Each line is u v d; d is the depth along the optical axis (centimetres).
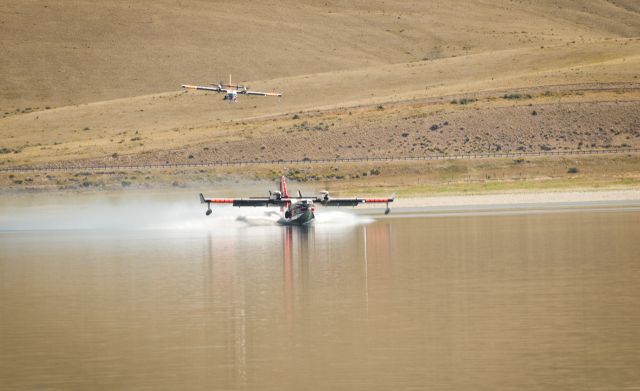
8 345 9981
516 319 10519
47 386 8288
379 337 9775
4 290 14162
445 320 10569
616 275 13662
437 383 7994
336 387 7962
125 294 13300
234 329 10425
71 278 15375
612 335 9544
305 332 10125
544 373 8212
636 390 7631
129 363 9012
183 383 8231
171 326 10725
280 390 7919
